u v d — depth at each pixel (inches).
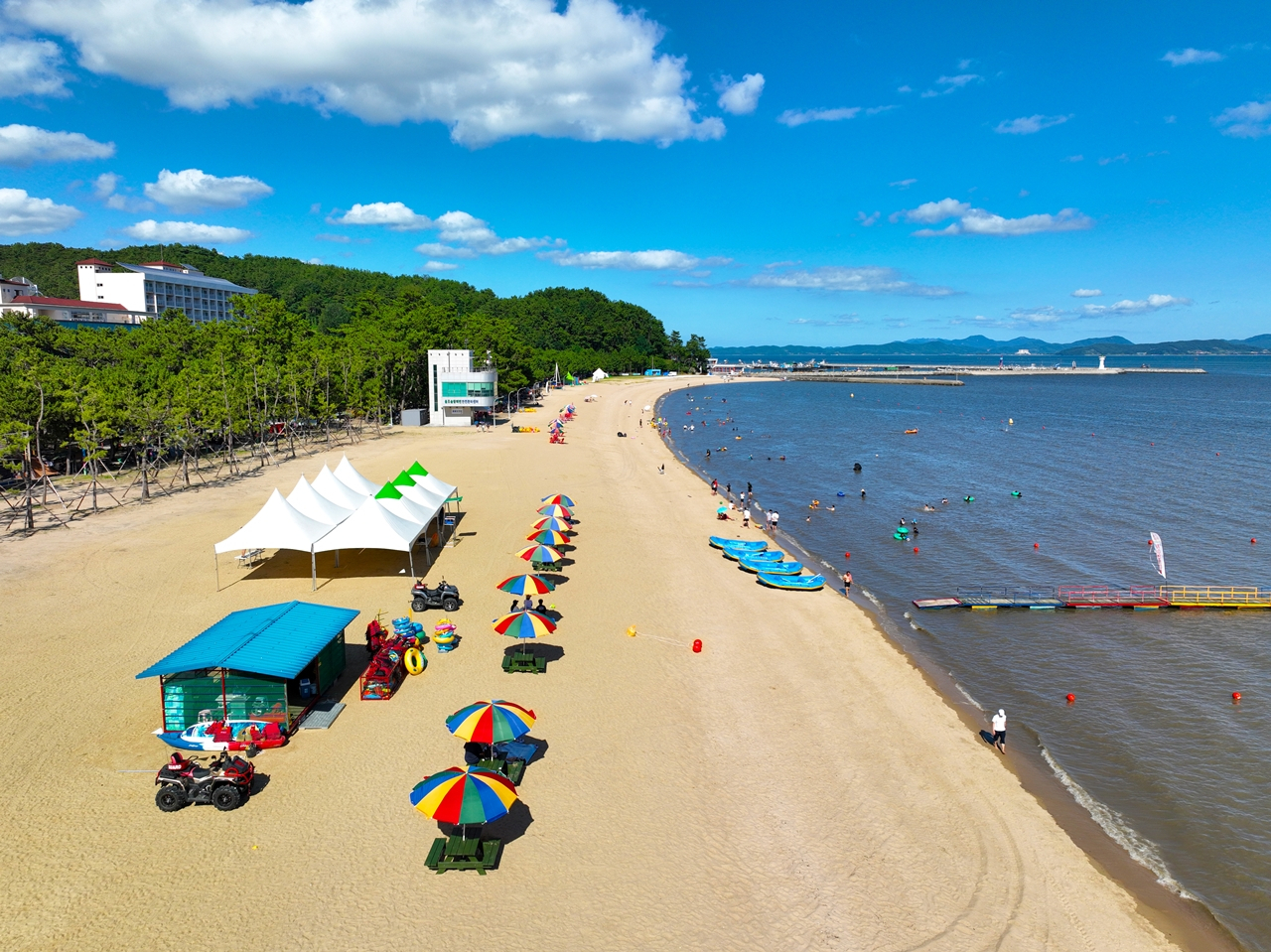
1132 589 1897.1
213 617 1445.6
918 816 951.0
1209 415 6510.8
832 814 941.2
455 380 4714.6
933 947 732.7
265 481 2778.1
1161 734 1221.1
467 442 4042.8
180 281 7194.9
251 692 1022.4
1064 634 1626.5
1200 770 1118.4
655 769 1010.7
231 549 1601.9
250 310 4940.9
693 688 1258.6
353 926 715.4
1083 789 1057.5
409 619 1375.5
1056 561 2155.5
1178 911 823.1
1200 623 1696.6
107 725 1050.7
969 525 2554.1
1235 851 936.3
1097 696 1347.2
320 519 1807.3
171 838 828.6
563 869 810.8
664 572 1887.3
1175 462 3880.4
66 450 2903.5
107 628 1381.6
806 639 1510.8
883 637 1555.1
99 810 869.8
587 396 7421.3
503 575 1777.8
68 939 684.7
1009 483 3280.0
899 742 1133.7
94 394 2679.6
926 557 2187.5
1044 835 932.6
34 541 1937.7
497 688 1209.4
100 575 1680.6
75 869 775.1
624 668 1314.0
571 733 1090.7
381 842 834.2
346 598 1583.4
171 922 709.9
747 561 1971.0
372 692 1147.9
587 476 3137.3
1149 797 1046.4
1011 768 1093.8
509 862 817.5
